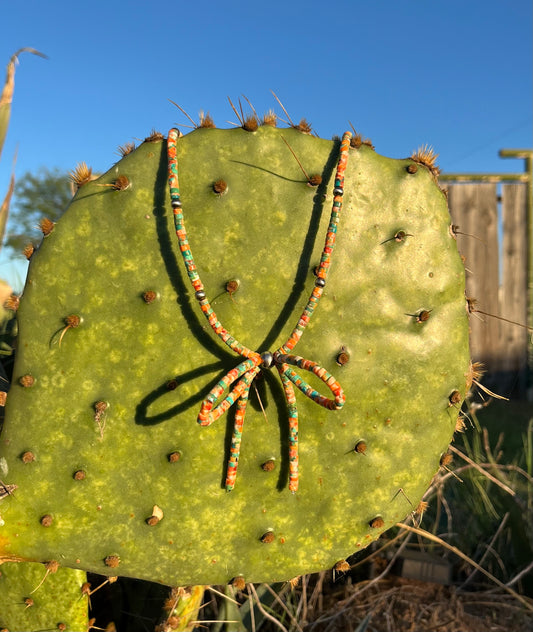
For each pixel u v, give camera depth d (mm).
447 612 498
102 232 283
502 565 546
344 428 300
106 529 281
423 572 543
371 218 303
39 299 280
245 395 270
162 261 284
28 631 339
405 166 309
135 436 282
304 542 301
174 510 285
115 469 281
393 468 308
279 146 295
